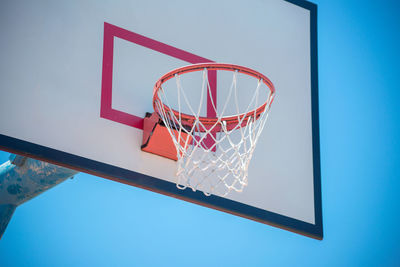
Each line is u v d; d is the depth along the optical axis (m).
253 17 4.88
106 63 4.08
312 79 4.92
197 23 4.59
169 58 4.34
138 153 3.96
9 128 3.60
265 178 4.36
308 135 4.68
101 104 3.95
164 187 3.94
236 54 4.64
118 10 4.29
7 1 3.89
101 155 3.82
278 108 4.66
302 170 4.53
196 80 4.37
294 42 4.98
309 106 4.80
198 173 4.10
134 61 4.20
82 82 3.94
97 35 4.12
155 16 4.42
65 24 4.04
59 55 3.94
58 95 3.83
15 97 3.69
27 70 3.79
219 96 4.39
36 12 3.96
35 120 3.70
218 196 4.11
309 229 4.36
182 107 4.22
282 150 4.52
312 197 4.48
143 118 4.07
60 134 3.74
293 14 5.10
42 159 3.63
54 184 4.56
